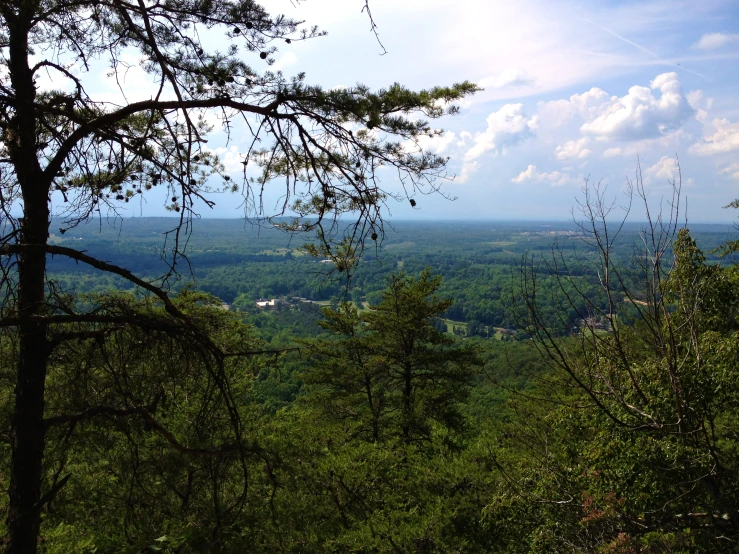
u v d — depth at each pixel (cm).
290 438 988
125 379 336
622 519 503
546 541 552
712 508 471
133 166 381
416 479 1005
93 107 368
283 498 760
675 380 406
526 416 868
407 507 955
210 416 365
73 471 584
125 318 320
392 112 338
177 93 288
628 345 519
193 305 505
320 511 803
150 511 510
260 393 1402
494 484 884
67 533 542
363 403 1612
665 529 482
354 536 777
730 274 565
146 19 285
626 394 486
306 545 715
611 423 495
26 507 328
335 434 1263
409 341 1566
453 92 337
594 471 518
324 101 322
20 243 304
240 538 570
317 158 351
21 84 333
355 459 1027
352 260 330
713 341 489
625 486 494
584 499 517
